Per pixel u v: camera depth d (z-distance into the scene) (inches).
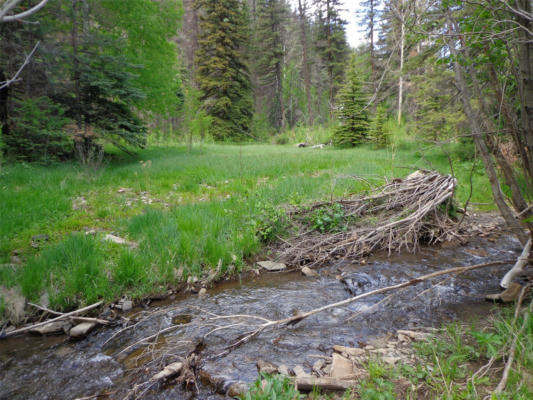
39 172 349.7
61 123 416.5
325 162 486.0
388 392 74.2
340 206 234.5
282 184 311.4
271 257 199.5
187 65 1455.5
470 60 110.0
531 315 102.0
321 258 192.9
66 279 144.2
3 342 119.0
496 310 125.0
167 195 308.3
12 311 130.9
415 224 219.1
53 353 111.4
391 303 138.2
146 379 94.9
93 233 199.3
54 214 229.1
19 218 205.2
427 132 416.5
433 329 111.0
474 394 72.4
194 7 1378.0
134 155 558.6
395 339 109.3
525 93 106.8
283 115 1596.9
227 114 1309.1
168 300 151.2
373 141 752.3
